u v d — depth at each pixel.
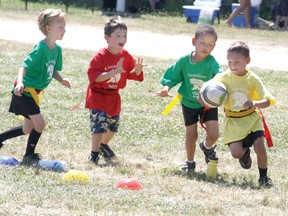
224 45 46.31
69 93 29.14
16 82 18.52
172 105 19.36
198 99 18.06
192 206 15.23
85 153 20.45
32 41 43.56
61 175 17.44
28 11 59.06
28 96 18.66
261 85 17.94
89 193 15.75
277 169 19.98
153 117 25.88
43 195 15.38
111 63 19.23
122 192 16.00
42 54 18.52
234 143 18.02
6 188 15.82
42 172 17.58
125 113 26.14
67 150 20.70
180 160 20.61
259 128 18.06
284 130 25.16
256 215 15.01
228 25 58.78
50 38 18.77
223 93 17.69
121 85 19.64
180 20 61.28
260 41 49.72
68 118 24.67
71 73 33.75
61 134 22.53
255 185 17.80
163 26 55.03
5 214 14.05
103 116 19.41
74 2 68.94
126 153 20.98
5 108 25.69
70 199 15.23
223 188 17.19
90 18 56.75
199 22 59.00
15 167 17.81
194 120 19.09
